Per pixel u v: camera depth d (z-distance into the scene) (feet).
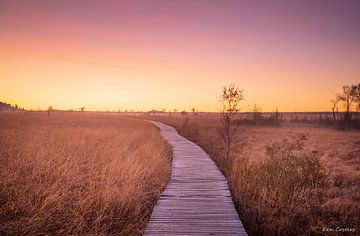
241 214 24.44
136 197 26.03
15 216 23.32
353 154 61.31
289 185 28.73
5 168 35.65
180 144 69.15
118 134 77.15
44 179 32.37
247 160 39.19
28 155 42.42
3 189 28.19
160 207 24.14
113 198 24.97
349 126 143.54
